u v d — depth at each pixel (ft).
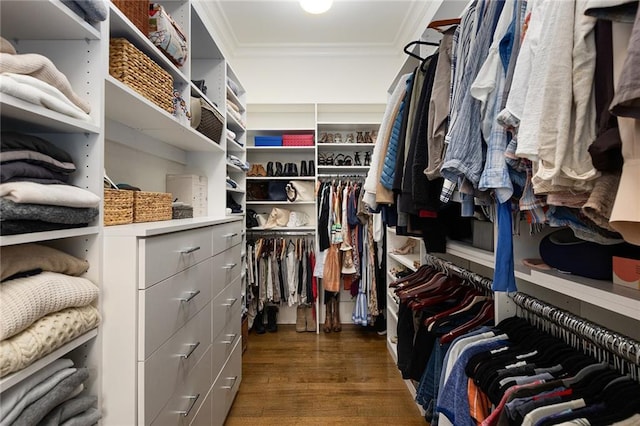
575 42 1.87
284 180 10.46
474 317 4.35
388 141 5.13
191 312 4.19
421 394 4.62
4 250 2.48
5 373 2.05
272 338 9.63
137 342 3.05
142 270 3.07
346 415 5.95
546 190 2.08
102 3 2.94
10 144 2.35
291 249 10.00
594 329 2.68
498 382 2.76
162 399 3.42
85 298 2.72
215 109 6.52
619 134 1.65
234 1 8.49
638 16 1.40
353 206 9.48
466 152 2.96
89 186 3.08
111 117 4.47
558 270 3.04
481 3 3.19
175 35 4.67
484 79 2.77
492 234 4.34
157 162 6.07
